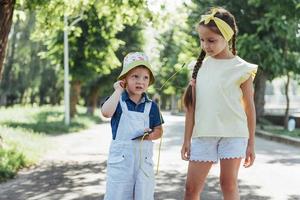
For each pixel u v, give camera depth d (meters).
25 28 36.94
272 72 24.56
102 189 7.79
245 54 22.86
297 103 60.69
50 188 7.86
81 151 14.12
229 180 4.43
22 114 31.38
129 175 4.28
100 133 22.77
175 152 13.80
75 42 27.56
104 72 29.06
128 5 15.05
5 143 11.96
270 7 16.75
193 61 4.80
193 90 4.56
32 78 40.00
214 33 4.28
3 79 40.22
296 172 9.91
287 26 20.55
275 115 33.41
